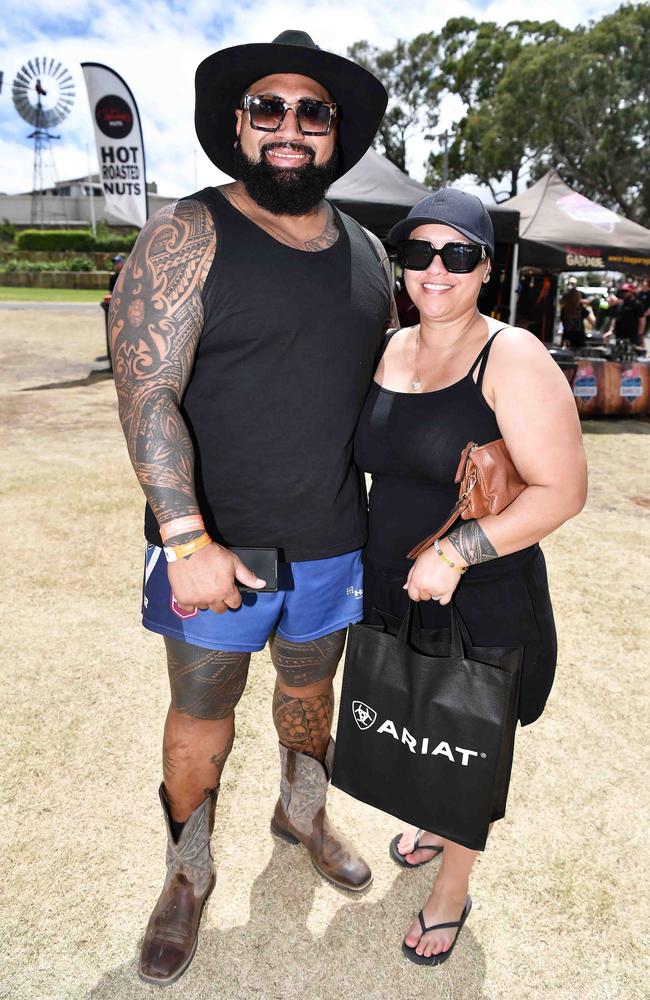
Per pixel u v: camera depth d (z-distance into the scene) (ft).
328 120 4.72
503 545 4.42
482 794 4.66
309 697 5.92
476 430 4.60
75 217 189.47
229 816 6.97
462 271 4.53
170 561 4.32
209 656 5.11
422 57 131.75
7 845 6.47
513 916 5.94
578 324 38.09
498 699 4.52
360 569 5.64
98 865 6.31
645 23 102.99
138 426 4.29
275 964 5.49
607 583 12.47
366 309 4.96
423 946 5.51
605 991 5.32
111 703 8.59
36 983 5.26
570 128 109.09
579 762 7.82
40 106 188.14
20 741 7.85
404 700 4.79
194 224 4.44
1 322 58.03
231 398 4.69
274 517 5.00
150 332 4.29
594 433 25.40
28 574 11.97
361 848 6.67
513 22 128.26
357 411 5.09
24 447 20.16
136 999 5.18
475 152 122.93
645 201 107.45
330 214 5.21
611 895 6.15
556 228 30.35
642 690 9.23
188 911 5.57
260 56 4.62
